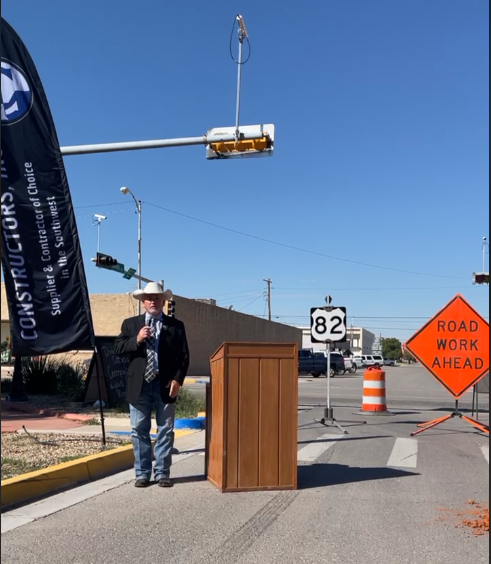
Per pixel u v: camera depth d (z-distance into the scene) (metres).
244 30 12.02
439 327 12.12
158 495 7.16
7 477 7.09
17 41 9.09
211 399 7.94
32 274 8.91
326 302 13.96
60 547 5.35
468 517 6.29
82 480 7.84
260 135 11.74
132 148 11.91
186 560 5.06
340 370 47.94
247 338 54.56
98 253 24.94
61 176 9.11
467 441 11.30
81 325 9.02
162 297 7.61
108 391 15.06
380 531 5.82
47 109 9.21
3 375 28.72
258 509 6.56
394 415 15.83
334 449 10.35
